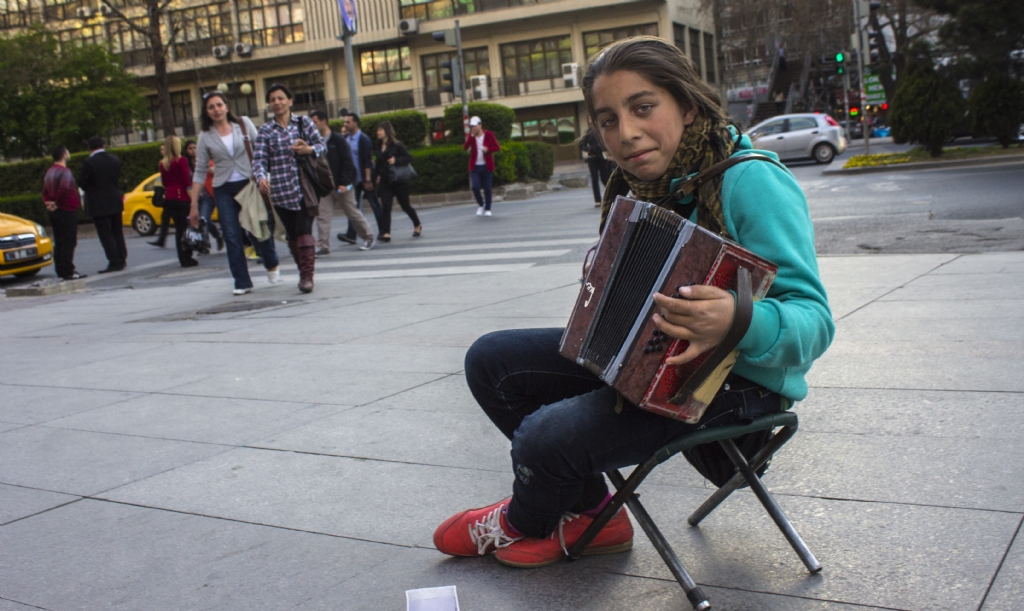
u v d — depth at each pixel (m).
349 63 21.48
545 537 2.38
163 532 2.83
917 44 25.05
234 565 2.55
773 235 1.88
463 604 2.23
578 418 2.03
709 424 2.01
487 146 16.78
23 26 39.34
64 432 4.10
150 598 2.38
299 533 2.75
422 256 11.09
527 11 42.25
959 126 20.09
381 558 2.53
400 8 44.41
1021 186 12.96
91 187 13.12
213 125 8.44
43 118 35.41
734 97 51.12
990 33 21.61
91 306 9.24
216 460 3.50
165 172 12.88
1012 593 2.02
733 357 1.86
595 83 1.98
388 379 4.61
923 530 2.38
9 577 2.57
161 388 4.85
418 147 27.05
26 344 6.95
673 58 1.95
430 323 6.18
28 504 3.17
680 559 2.38
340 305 7.48
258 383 4.77
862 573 2.19
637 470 2.05
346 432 3.73
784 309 1.81
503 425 2.40
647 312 1.78
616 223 1.86
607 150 2.08
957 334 4.50
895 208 11.88
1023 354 4.00
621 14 42.59
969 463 2.79
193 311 7.95
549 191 25.53
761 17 45.88
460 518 2.47
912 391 3.61
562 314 6.08
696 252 1.74
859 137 40.66
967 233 8.59
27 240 13.73
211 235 15.16
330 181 8.41
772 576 2.23
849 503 2.60
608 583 2.28
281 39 46.53
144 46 47.47
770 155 1.98
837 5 42.03
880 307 5.41
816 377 3.96
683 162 1.98
